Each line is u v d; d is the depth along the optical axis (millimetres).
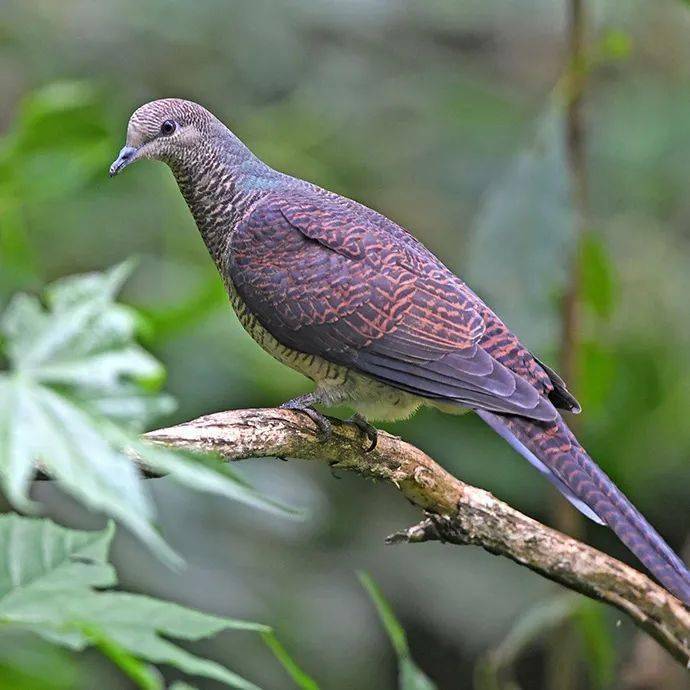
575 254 10133
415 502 7449
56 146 9508
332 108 14797
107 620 3541
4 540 3996
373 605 12547
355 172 14617
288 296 8312
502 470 13070
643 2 15602
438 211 14688
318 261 8344
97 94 10117
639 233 14617
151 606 3627
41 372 3721
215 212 8875
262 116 14250
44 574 3922
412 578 13047
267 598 11531
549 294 10094
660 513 13961
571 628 10875
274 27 14547
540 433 7512
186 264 12352
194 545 11133
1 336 4141
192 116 8820
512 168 10148
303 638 11734
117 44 14117
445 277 8461
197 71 14297
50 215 12297
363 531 13086
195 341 11570
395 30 15789
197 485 3090
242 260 8531
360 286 8234
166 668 11578
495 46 16203
